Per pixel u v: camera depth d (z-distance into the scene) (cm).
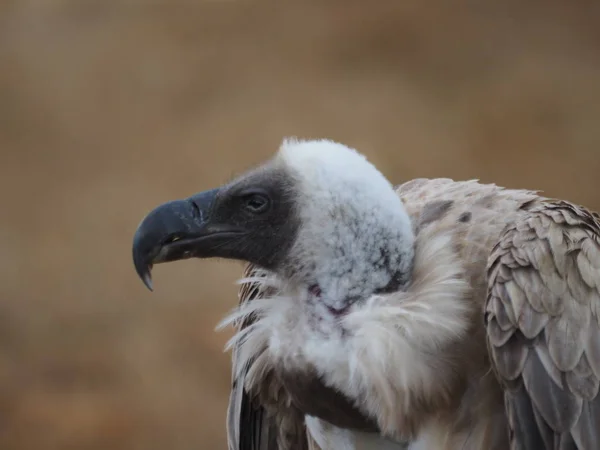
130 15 2839
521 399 510
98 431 1412
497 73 2416
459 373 530
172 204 572
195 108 2369
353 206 530
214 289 1711
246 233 563
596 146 2142
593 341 514
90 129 2327
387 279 535
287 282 555
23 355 1588
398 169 2080
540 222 536
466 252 543
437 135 2191
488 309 517
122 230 1927
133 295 1723
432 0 2712
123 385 1508
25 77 2577
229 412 650
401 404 523
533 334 508
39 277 1792
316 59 2517
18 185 2097
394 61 2486
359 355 518
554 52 2488
